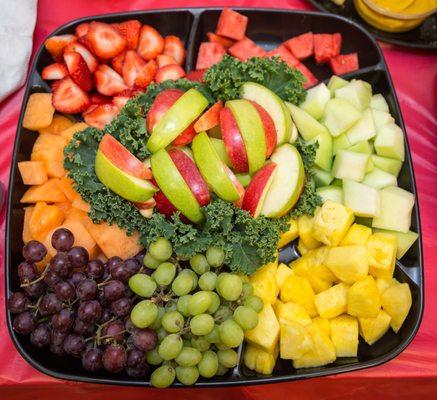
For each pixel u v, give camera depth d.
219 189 1.23
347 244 1.31
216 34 1.65
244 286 1.20
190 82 1.39
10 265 1.28
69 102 1.47
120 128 1.31
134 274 1.21
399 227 1.35
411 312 1.29
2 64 1.53
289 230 1.35
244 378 1.20
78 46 1.53
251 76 1.39
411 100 1.66
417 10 1.62
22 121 1.41
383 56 1.56
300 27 1.68
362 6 1.66
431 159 1.60
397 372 1.30
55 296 1.14
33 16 1.60
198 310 1.11
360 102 1.46
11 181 1.34
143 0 1.75
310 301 1.31
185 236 1.22
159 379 1.11
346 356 1.27
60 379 1.19
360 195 1.35
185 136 1.29
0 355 1.30
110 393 1.35
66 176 1.37
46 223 1.33
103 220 1.30
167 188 1.21
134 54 1.57
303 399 1.37
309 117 1.42
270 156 1.32
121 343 1.13
